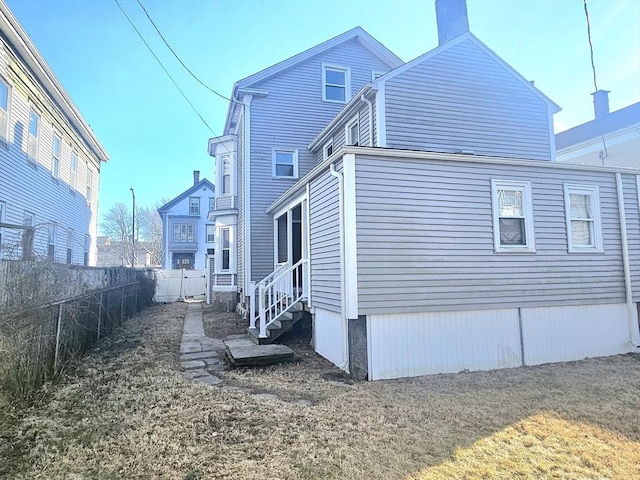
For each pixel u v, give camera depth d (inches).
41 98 459.8
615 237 300.0
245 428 155.6
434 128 368.2
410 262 244.7
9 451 136.6
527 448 137.4
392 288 239.5
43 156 470.9
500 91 394.0
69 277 282.5
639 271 303.7
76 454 134.3
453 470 122.4
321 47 535.8
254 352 268.2
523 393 198.1
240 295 544.4
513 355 263.1
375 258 237.9
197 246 1299.2
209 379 227.3
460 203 259.9
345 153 237.9
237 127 593.3
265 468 124.7
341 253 244.4
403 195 247.3
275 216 481.1
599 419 162.6
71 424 159.5
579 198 295.3
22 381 185.0
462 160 260.4
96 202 748.0
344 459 130.2
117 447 139.4
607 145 581.9
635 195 310.7
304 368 255.6
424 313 246.1
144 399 189.5
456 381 223.8
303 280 344.8
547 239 279.7
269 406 180.2
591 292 287.3
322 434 149.6
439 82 374.3
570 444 140.4
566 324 279.4
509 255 268.4
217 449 137.7
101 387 207.9
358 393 200.5
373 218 239.8
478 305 256.5
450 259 253.6
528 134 399.5
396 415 168.6
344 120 422.3
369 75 556.4
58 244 526.9
